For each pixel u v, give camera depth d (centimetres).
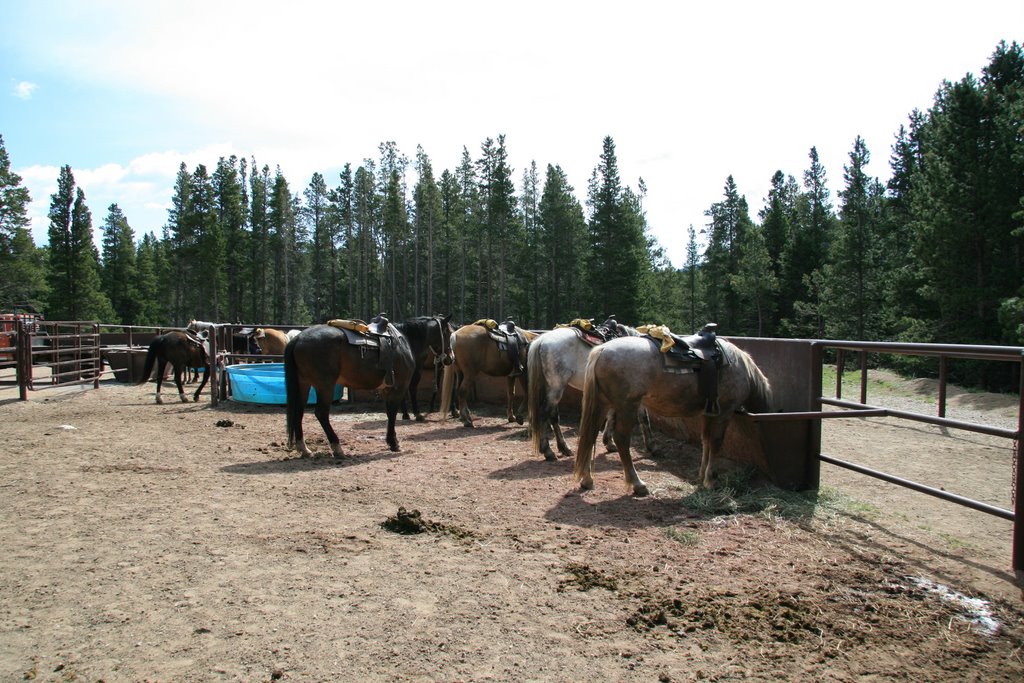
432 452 768
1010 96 2080
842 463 538
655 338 568
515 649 289
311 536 441
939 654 292
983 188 1983
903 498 558
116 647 286
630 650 290
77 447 757
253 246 6188
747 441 598
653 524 481
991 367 1961
